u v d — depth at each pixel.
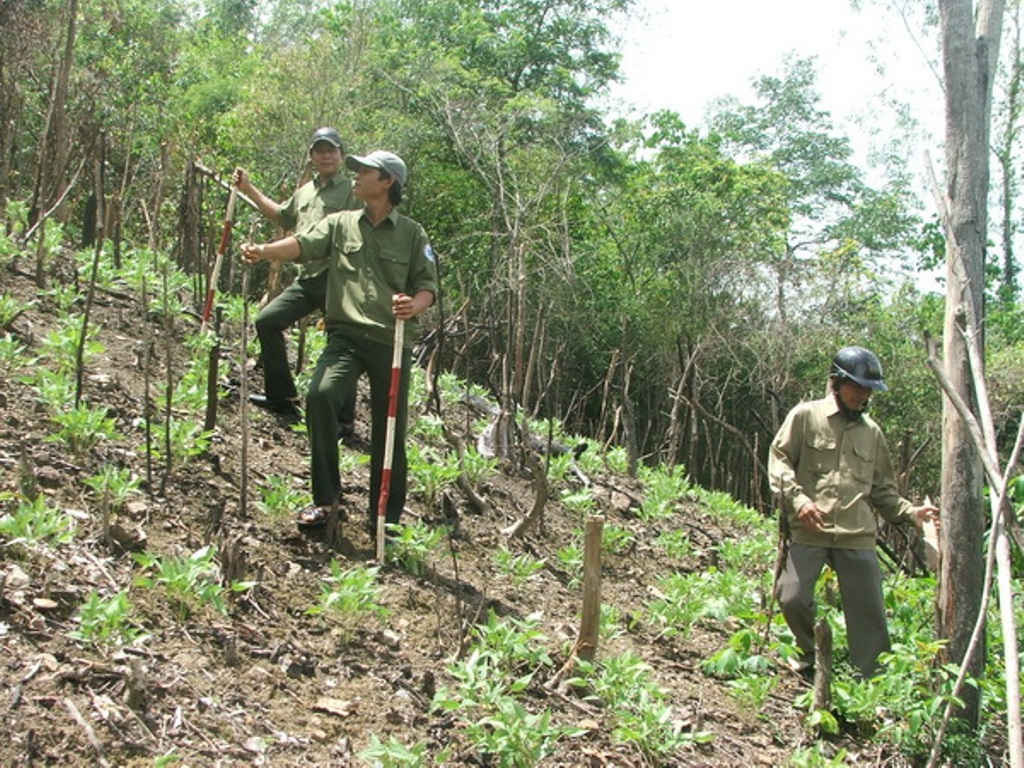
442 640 4.34
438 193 22.14
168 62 22.75
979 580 4.73
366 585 4.20
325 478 4.93
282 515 5.04
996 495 3.15
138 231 11.58
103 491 4.34
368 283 5.02
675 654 5.37
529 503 7.25
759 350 18.38
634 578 6.55
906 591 5.80
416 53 23.39
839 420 5.32
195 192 8.97
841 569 5.26
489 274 19.39
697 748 4.24
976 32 4.88
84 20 19.39
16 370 5.67
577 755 3.81
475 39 26.31
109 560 3.99
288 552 4.73
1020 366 17.83
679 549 7.25
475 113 21.86
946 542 4.77
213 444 5.70
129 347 6.87
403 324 4.88
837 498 5.24
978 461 4.75
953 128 4.79
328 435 4.91
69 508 4.30
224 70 24.95
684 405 13.48
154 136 17.14
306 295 6.50
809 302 20.30
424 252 5.15
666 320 20.36
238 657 3.67
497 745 3.40
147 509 4.50
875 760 4.56
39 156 8.47
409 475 6.19
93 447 4.99
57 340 5.83
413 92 21.89
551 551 6.45
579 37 27.09
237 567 4.14
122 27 21.36
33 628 3.37
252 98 19.95
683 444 13.62
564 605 5.48
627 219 25.28
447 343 10.47
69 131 9.83
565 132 23.91
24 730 2.88
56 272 7.69
